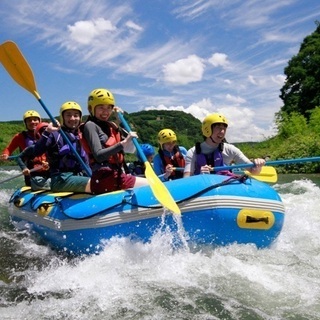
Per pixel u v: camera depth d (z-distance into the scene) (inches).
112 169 167.2
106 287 119.8
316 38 1321.4
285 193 376.5
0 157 252.8
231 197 141.3
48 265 147.0
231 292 114.4
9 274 137.3
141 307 106.7
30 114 260.5
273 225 148.4
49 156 187.9
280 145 893.2
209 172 170.6
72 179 179.8
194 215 141.3
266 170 176.9
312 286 117.5
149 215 143.9
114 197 152.9
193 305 107.3
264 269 131.1
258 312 102.6
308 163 669.9
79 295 115.3
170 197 139.5
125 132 182.2
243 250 146.0
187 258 139.2
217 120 175.0
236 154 187.2
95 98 168.1
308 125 978.7
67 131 196.4
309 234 182.2
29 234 196.7
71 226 157.8
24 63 205.3
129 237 145.6
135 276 127.5
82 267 137.5
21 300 113.6
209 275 126.0
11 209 226.8
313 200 309.3
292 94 1343.5
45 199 185.8
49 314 103.7
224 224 140.6
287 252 151.9
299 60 1314.0
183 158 255.9
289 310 103.3
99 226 149.3
